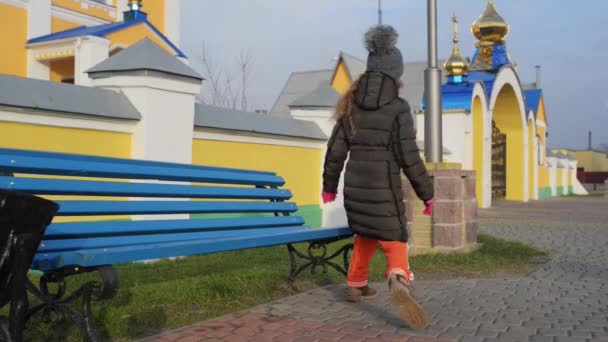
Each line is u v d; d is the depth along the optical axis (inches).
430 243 296.7
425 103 301.6
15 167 123.2
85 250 118.6
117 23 631.2
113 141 258.5
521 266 272.7
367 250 178.4
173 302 180.1
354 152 161.2
